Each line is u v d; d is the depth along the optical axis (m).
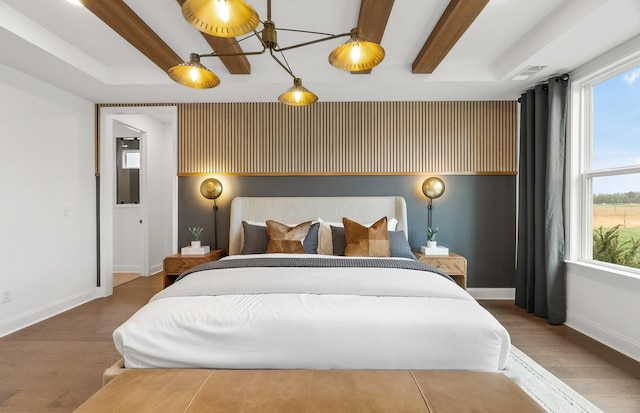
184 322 1.62
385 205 4.03
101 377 2.29
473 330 1.59
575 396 2.04
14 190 3.11
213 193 4.04
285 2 2.37
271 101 4.11
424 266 2.59
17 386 2.17
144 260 5.36
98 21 2.62
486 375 1.51
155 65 3.46
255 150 4.17
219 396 1.34
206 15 1.41
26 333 3.04
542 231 3.44
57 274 3.60
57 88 3.59
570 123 3.23
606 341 2.79
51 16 2.54
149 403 1.30
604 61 2.78
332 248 3.58
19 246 3.15
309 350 1.58
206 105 4.18
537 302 3.47
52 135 3.53
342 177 4.16
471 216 4.14
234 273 2.27
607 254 2.96
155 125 5.62
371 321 1.61
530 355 2.60
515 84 3.51
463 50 3.13
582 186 3.19
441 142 4.11
